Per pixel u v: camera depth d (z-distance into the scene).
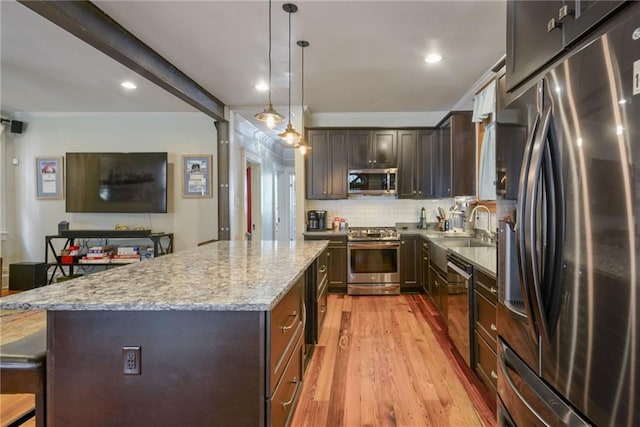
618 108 0.84
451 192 4.16
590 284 0.94
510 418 1.47
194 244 5.32
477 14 2.50
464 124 4.12
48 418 1.34
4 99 4.60
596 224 0.91
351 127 4.86
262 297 1.33
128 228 5.25
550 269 1.10
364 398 2.26
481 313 2.26
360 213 5.19
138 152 5.20
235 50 3.09
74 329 1.32
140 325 1.32
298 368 1.94
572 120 1.01
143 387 1.32
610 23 0.95
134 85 4.06
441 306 3.41
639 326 0.79
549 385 1.16
